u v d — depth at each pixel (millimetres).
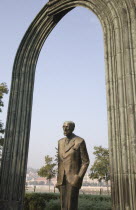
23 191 10602
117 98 8164
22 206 10383
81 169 6059
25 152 11023
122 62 8211
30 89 11945
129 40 8109
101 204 13625
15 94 11781
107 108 8406
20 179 10570
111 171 7652
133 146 7066
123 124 7609
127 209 6832
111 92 8398
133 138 7133
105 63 8977
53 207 14094
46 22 12289
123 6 8609
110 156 7828
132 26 8211
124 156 7328
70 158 6125
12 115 11430
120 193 7156
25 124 11359
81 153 6191
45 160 36406
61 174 6180
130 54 7938
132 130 7215
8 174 10633
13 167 10633
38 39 12445
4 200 10234
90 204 13594
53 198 16328
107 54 9039
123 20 8414
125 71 7945
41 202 14984
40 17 12289
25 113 11492
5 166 10758
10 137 11086
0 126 20219
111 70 8656
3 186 10469
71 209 5812
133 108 7418
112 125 8039
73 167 6086
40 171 35656
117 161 7547
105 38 9312
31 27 12391
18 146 11000
